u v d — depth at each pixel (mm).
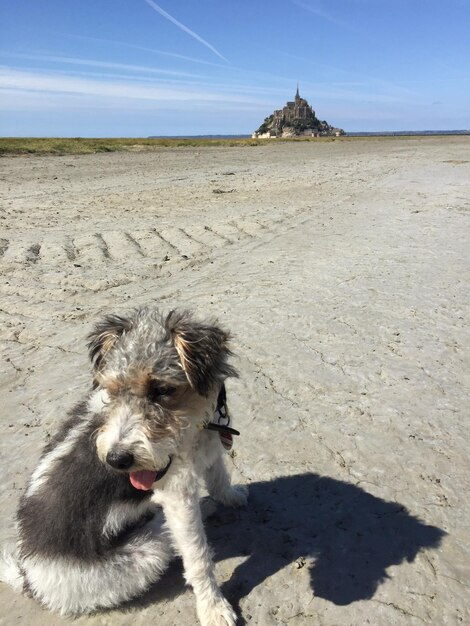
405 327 1358
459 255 1996
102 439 612
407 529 747
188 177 4598
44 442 945
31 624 644
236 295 1613
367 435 943
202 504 797
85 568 616
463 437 932
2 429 990
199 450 675
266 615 639
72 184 4094
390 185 3967
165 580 700
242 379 1127
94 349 707
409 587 661
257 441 937
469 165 5586
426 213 2818
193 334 662
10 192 3650
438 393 1065
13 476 868
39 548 619
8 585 692
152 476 607
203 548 637
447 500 795
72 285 1719
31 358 1253
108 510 634
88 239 2293
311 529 758
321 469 869
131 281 1765
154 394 644
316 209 2967
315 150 9125
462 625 611
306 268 1868
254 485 843
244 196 3494
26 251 2090
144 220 2711
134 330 690
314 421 986
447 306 1491
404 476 845
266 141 13945
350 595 656
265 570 699
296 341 1293
